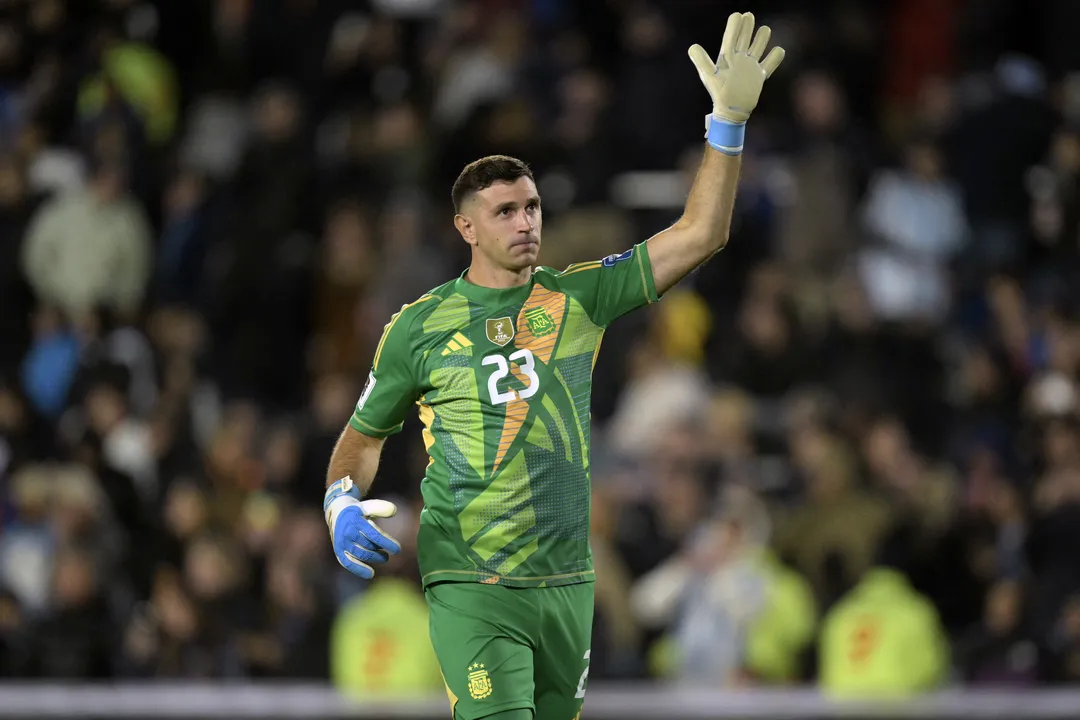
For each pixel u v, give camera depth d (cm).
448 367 1977
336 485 2023
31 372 4712
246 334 4859
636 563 3775
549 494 1958
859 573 3794
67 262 4931
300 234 5009
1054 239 4925
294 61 5600
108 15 5619
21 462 4244
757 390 4466
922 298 4866
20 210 5066
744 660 3531
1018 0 5638
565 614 1978
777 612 3553
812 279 4788
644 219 5022
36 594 3934
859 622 3478
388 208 4975
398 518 3788
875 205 4934
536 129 4972
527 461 1950
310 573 3744
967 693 3369
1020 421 4372
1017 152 4969
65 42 5591
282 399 4866
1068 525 3672
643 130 5238
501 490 1950
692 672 3538
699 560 3631
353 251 4859
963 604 3806
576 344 1986
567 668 2003
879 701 3016
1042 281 4838
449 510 1970
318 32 5609
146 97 5553
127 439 4350
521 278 2005
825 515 3859
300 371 4888
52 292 4956
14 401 4319
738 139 1994
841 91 5497
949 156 5066
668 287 2005
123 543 3994
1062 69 5578
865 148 5041
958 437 4325
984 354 4481
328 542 3853
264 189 5075
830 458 3891
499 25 5328
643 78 5288
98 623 3719
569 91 5109
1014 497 3841
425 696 3198
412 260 4716
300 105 5472
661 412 4212
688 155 5066
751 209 4881
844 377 4453
